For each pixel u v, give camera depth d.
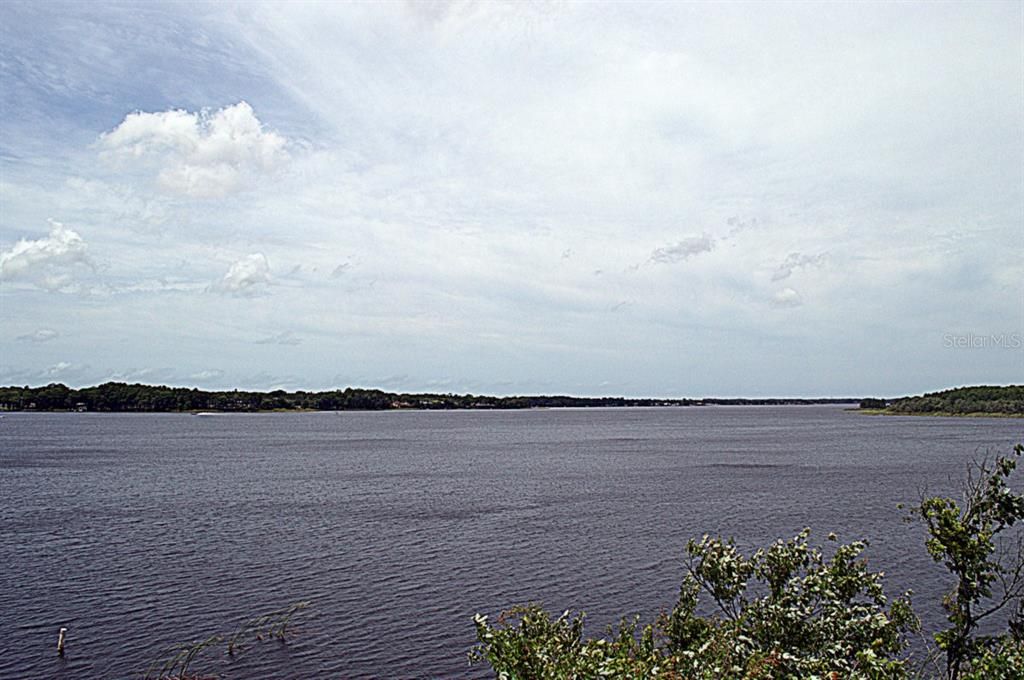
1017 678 13.79
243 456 147.12
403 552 55.66
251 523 68.31
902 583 44.09
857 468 114.44
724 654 14.09
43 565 52.00
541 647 14.03
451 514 73.06
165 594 45.06
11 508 78.00
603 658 13.12
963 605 15.56
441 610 42.00
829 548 53.53
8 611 41.84
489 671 34.12
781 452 149.88
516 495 86.81
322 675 33.78
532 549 56.31
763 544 57.06
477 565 51.59
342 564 52.03
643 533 62.22
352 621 40.31
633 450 160.88
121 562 52.88
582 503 79.69
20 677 33.59
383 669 34.38
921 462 122.94
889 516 68.75
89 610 42.06
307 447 175.12
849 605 15.54
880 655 14.68
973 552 15.21
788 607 15.02
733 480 99.88
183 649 36.47
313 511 75.38
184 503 81.31
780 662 13.28
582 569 50.28
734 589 16.81
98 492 91.12
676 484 96.12
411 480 103.69
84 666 34.66
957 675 15.56
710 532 62.16
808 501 79.06
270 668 34.47
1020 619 15.89
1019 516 15.05
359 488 94.69
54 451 159.62
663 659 13.83
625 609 41.91
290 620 40.41
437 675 33.75
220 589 46.00
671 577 48.06
